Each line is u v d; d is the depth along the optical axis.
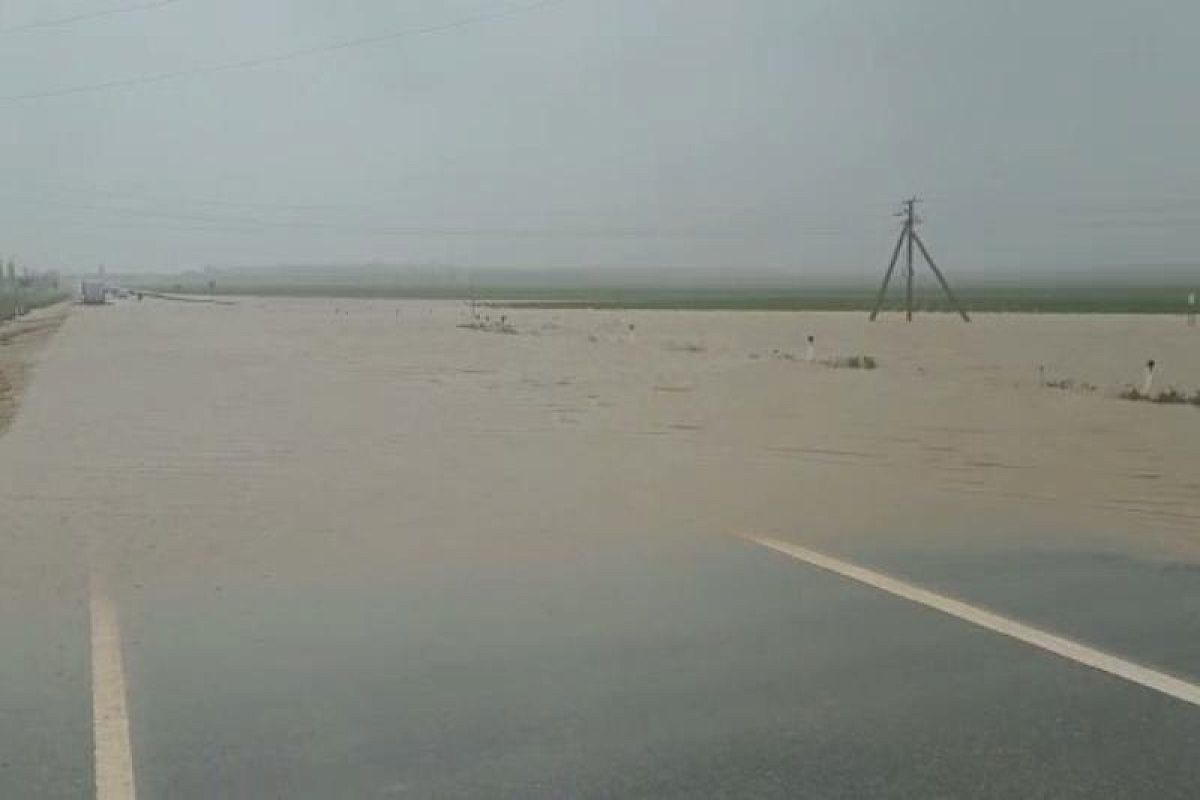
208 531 8.68
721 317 59.97
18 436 14.34
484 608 6.53
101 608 6.50
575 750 4.46
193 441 13.89
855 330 45.62
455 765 4.31
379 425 15.55
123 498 10.07
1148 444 13.80
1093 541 8.45
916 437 14.36
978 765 4.32
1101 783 4.15
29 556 7.81
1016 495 10.39
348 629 6.11
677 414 16.98
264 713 4.85
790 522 9.12
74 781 4.16
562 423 15.86
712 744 4.52
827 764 4.33
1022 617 6.38
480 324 50.75
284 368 26.06
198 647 5.77
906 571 7.46
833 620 6.30
